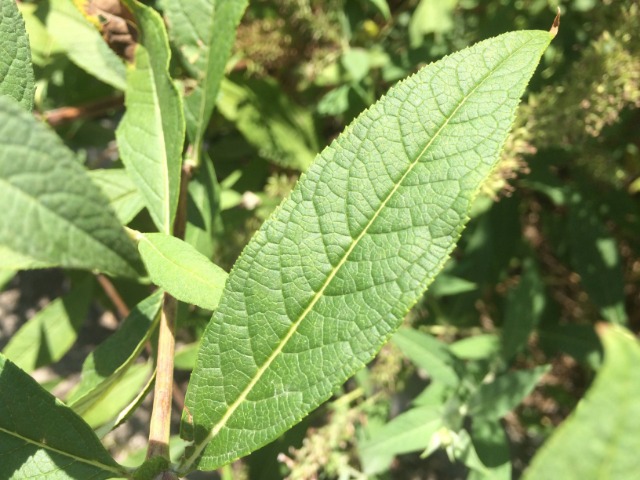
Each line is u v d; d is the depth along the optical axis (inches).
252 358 5.4
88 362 7.6
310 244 5.2
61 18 10.4
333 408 11.8
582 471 3.0
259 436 5.4
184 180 7.9
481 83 4.8
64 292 19.5
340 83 13.3
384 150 5.0
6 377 5.5
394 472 16.1
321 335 5.2
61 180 3.5
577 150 12.2
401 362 12.0
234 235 11.6
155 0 10.2
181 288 5.9
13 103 3.4
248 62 12.9
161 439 5.9
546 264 16.1
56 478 5.5
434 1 13.1
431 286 12.1
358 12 12.6
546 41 4.8
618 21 10.4
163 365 6.3
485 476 9.7
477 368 11.5
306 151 13.2
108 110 13.1
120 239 3.6
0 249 3.7
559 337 12.9
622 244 15.2
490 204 12.4
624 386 2.9
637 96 9.8
